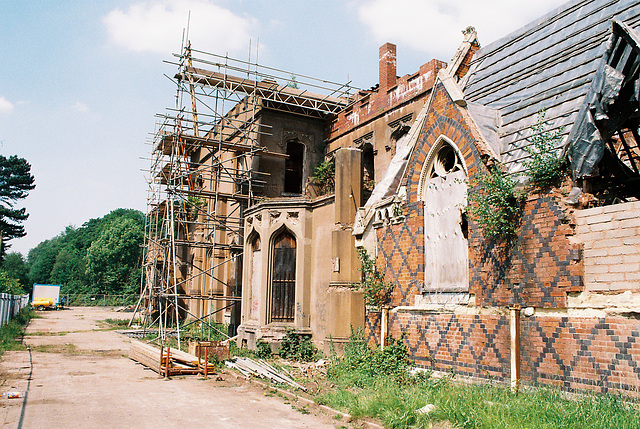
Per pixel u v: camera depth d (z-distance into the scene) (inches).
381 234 608.1
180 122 1047.0
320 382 535.8
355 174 739.4
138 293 3105.3
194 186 1147.3
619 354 335.6
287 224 815.7
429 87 882.8
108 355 794.2
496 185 430.0
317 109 1120.2
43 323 1499.8
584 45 467.2
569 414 303.7
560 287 379.2
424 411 350.0
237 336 869.8
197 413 398.6
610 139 409.1
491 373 431.2
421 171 553.6
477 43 649.6
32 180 3196.4
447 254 511.2
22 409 403.2
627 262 342.0
